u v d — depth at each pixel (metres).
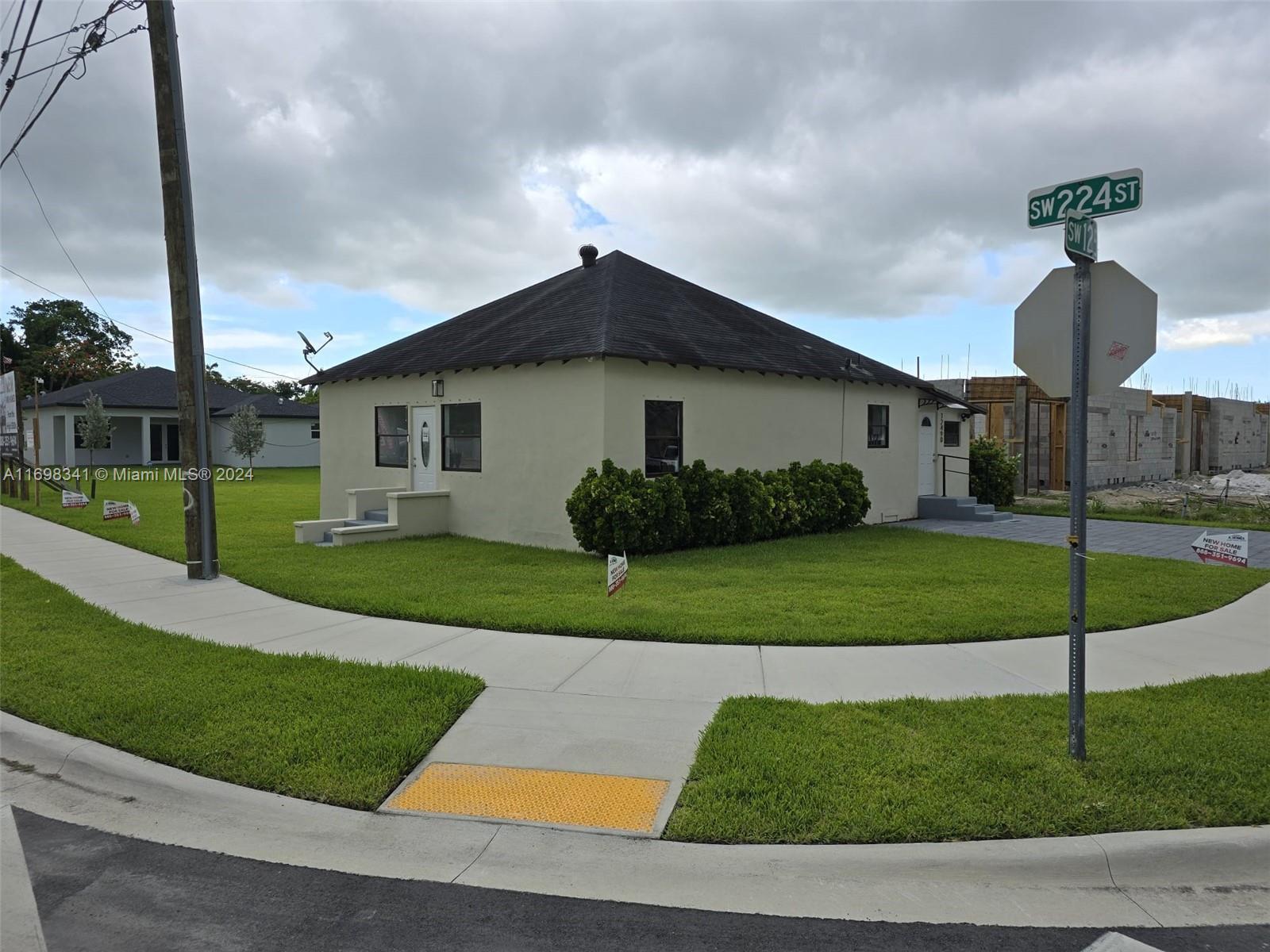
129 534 15.28
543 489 13.23
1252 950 3.17
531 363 13.01
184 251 10.49
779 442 15.38
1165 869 3.69
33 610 8.66
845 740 4.91
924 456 19.62
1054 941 3.22
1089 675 6.30
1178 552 13.23
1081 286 4.59
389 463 16.56
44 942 3.21
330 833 4.07
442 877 3.69
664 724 5.31
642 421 12.88
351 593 9.23
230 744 4.96
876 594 9.12
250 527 16.84
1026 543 13.83
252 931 3.28
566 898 3.51
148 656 6.82
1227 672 6.41
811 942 3.20
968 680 6.15
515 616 7.93
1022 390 27.31
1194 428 40.34
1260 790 4.27
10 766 4.91
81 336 67.81
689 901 3.48
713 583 9.83
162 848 3.97
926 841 3.83
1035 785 4.31
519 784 4.52
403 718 5.35
